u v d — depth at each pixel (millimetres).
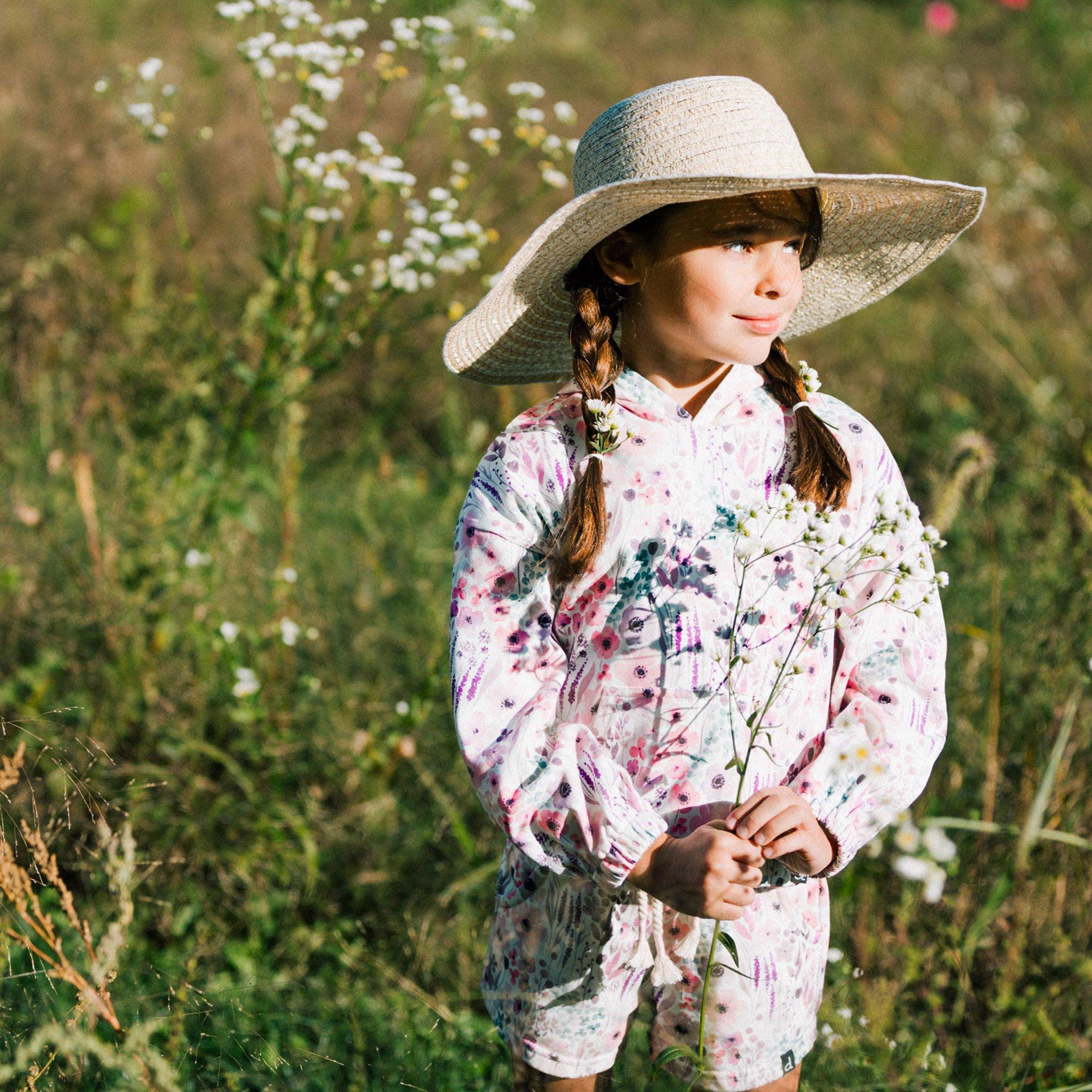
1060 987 2355
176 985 2191
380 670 3352
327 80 3027
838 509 1716
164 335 3711
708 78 1666
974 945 2363
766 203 1611
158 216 5469
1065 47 10008
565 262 1743
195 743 2871
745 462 1712
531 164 6473
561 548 1664
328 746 3045
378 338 3199
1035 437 4402
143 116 3119
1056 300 5766
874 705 1700
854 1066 2104
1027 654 2938
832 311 2027
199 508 3172
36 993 2174
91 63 6570
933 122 8297
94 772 2830
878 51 9609
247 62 3064
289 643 2977
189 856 2727
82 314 4348
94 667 3096
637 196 1568
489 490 1718
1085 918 2492
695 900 1521
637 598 1674
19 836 2502
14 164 5379
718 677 1669
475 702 1670
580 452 1712
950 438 4562
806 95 8422
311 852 2701
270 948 2641
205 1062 2127
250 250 5211
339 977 2508
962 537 3562
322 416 4680
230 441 3152
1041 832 2365
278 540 3777
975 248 6309
